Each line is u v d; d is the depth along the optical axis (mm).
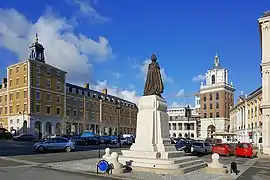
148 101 19031
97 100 87688
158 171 16141
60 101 72000
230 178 15438
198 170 17656
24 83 64188
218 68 105938
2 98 68875
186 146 34906
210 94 104250
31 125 62750
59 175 14609
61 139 32062
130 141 53875
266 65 39375
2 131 55312
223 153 34281
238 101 81812
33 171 15820
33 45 69125
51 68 69688
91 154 28500
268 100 39094
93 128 84875
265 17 39375
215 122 101562
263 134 39156
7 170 15961
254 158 31641
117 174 15250
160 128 18688
